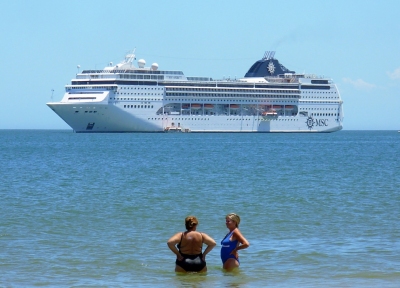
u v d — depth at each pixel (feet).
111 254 149.89
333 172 390.63
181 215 207.51
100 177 356.79
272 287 123.03
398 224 188.44
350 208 222.28
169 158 556.10
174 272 134.00
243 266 139.03
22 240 165.58
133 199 250.57
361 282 126.41
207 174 377.09
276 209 220.43
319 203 236.02
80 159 545.85
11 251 152.46
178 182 324.60
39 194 268.21
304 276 131.03
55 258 145.48
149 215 207.62
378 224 188.75
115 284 124.98
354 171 398.83
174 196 260.62
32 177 356.38
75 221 195.52
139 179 343.26
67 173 386.93
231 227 135.64
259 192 274.57
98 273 133.39
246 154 622.13
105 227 185.16
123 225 188.55
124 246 158.61
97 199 250.57
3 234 173.58
